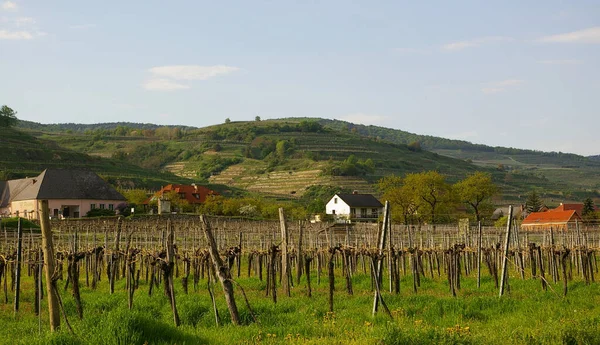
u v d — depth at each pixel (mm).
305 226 66312
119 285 33938
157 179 155750
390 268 28312
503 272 27188
